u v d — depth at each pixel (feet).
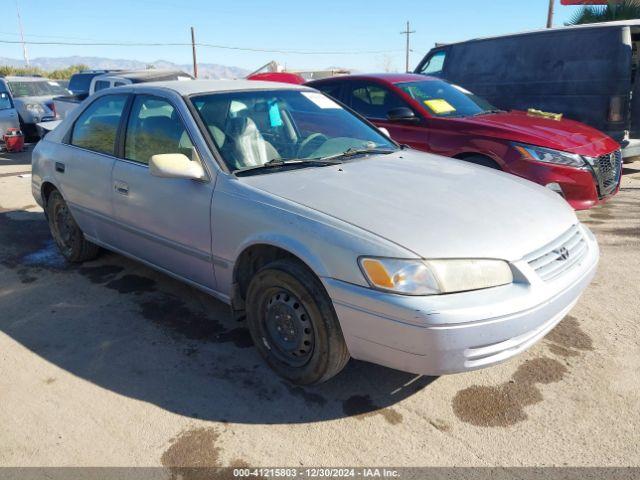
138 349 10.96
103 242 14.02
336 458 7.98
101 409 9.12
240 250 9.73
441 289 7.76
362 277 8.02
